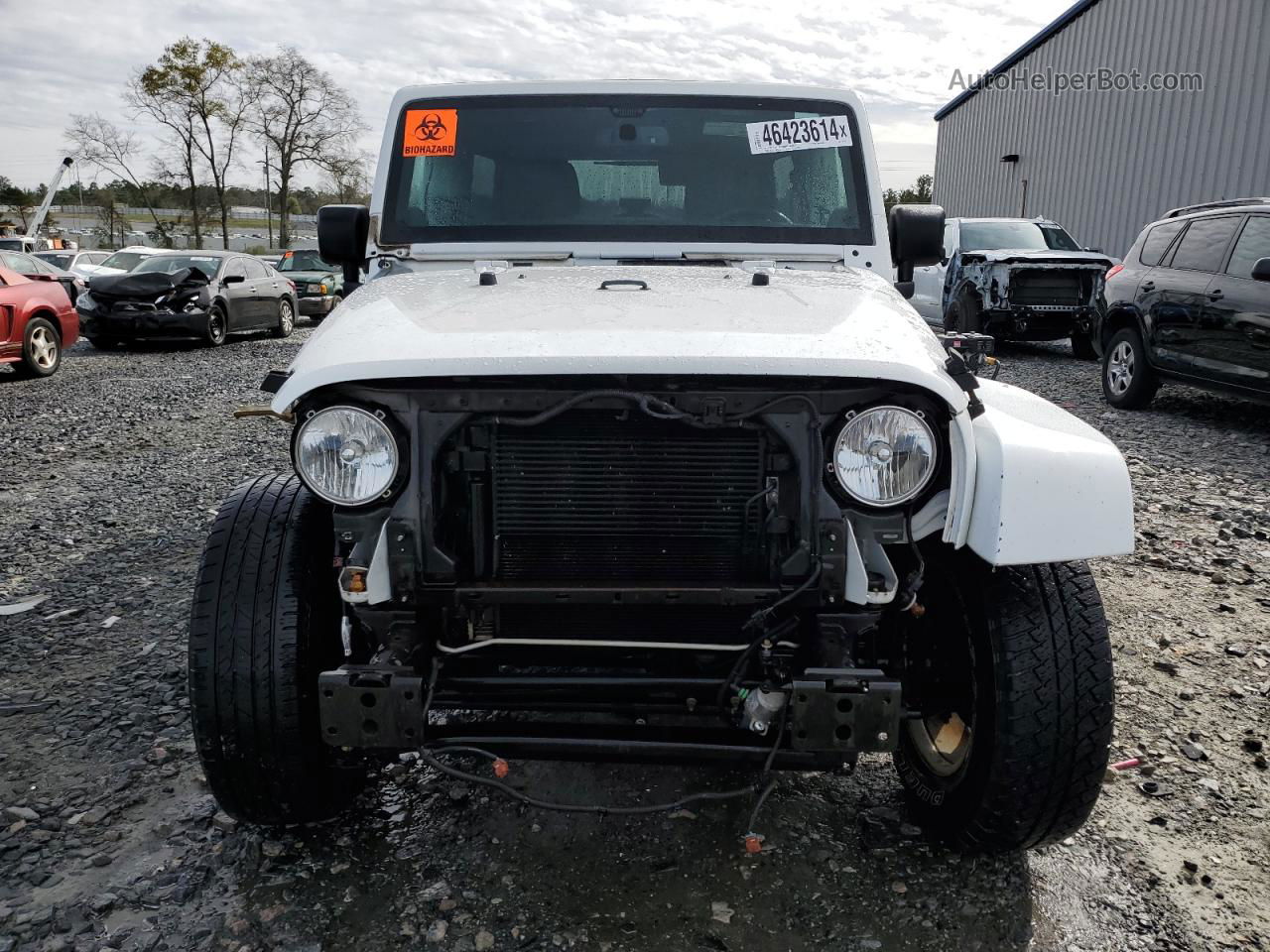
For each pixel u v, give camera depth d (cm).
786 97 367
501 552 229
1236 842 273
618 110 363
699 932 235
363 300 280
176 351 1572
